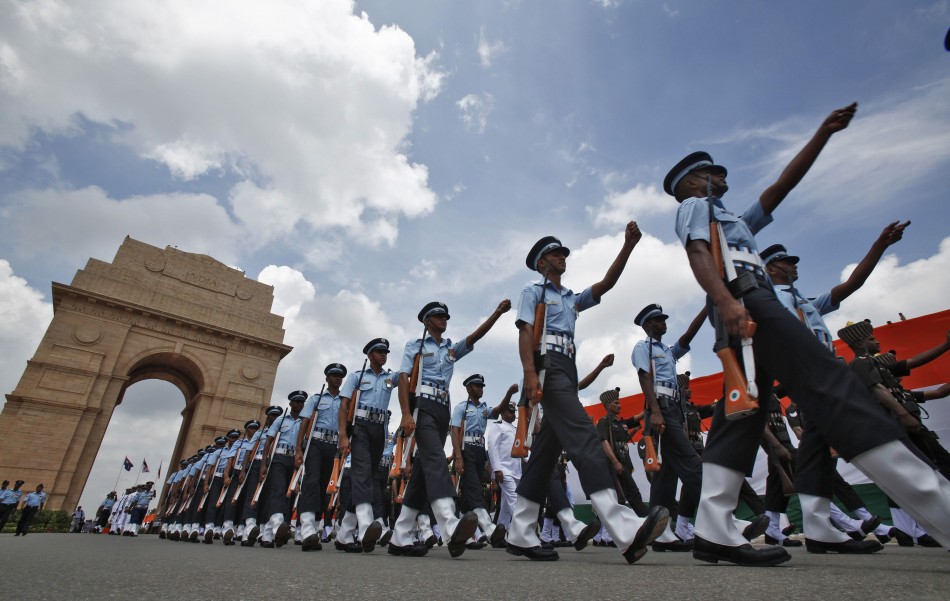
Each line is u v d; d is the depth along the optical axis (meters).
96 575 2.52
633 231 3.75
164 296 32.41
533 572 2.58
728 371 2.24
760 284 2.33
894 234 4.34
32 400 26.58
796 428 6.12
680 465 5.18
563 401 3.33
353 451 5.75
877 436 1.84
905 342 7.42
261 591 1.97
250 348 34.22
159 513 25.47
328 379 7.26
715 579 1.98
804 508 4.05
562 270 3.81
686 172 3.06
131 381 32.97
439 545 8.12
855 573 1.95
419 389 4.91
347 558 4.14
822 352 2.04
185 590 2.00
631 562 2.92
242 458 9.95
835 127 2.29
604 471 3.08
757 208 2.71
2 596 1.83
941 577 1.74
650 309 6.05
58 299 29.33
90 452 27.47
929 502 1.75
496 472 8.41
